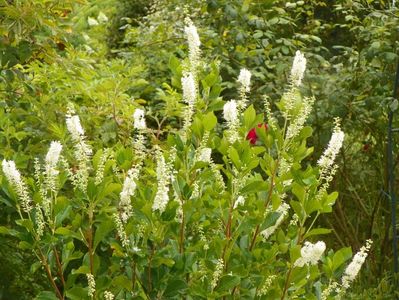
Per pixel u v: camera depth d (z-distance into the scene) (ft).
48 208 6.34
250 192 6.49
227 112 6.57
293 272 6.51
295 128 6.61
